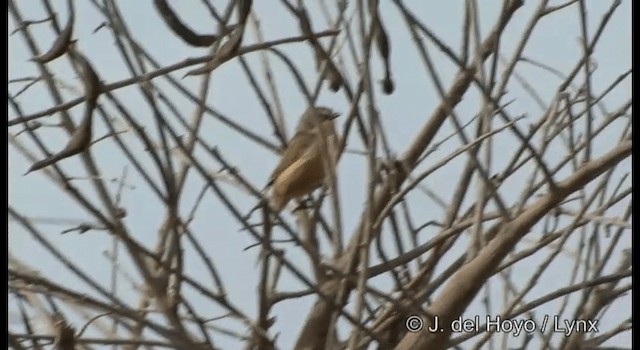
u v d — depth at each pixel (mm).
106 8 6789
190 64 6309
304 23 6973
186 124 7242
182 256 6977
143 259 7020
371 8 6883
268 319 7387
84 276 7051
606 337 7887
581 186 7422
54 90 7266
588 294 7809
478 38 7840
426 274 8031
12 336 6668
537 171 7777
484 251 7512
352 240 7984
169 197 6852
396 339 7789
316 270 7402
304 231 8438
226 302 7066
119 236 6770
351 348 6906
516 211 7676
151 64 7281
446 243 8047
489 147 7852
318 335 7809
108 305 6988
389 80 7461
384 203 8000
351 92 7484
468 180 8125
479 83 7422
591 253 8039
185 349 6992
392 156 8156
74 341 6664
